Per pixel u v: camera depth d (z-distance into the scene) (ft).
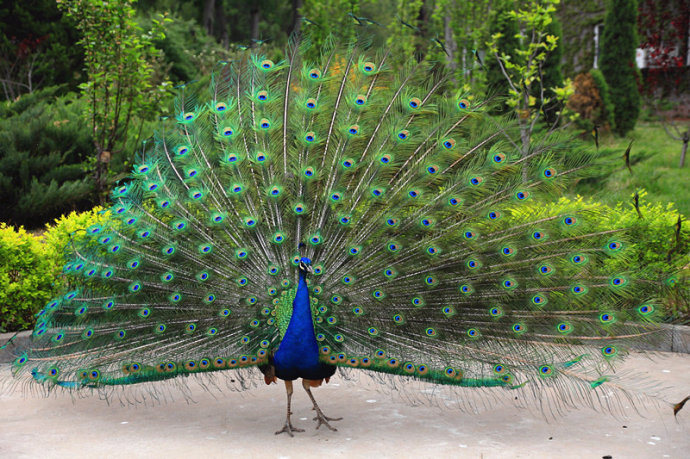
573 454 16.12
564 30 75.20
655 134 61.41
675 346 24.76
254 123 18.60
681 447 16.53
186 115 19.04
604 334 17.52
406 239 17.87
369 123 18.44
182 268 17.89
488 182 17.69
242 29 175.22
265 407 20.02
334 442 17.11
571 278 17.46
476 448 16.60
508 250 17.60
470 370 17.13
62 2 37.27
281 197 17.84
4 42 70.49
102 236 18.30
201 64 87.04
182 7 138.72
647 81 66.69
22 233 26.16
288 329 16.88
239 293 17.63
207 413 19.45
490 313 17.42
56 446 16.70
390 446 16.79
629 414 18.98
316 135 18.20
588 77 57.98
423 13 61.72
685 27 62.13
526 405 19.94
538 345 17.15
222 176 18.47
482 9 44.45
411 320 17.46
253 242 17.90
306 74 18.74
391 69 18.70
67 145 41.32
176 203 18.33
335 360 17.11
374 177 18.08
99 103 39.78
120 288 18.03
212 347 17.49
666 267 22.72
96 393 20.97
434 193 18.07
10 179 37.32
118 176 39.01
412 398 20.76
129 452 16.37
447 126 18.24
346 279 17.57
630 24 61.21
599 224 18.69
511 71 42.19
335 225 17.92
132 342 17.75
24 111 43.34
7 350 24.00
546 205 17.84
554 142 17.72
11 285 24.98
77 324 17.88
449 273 17.78
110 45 37.60
